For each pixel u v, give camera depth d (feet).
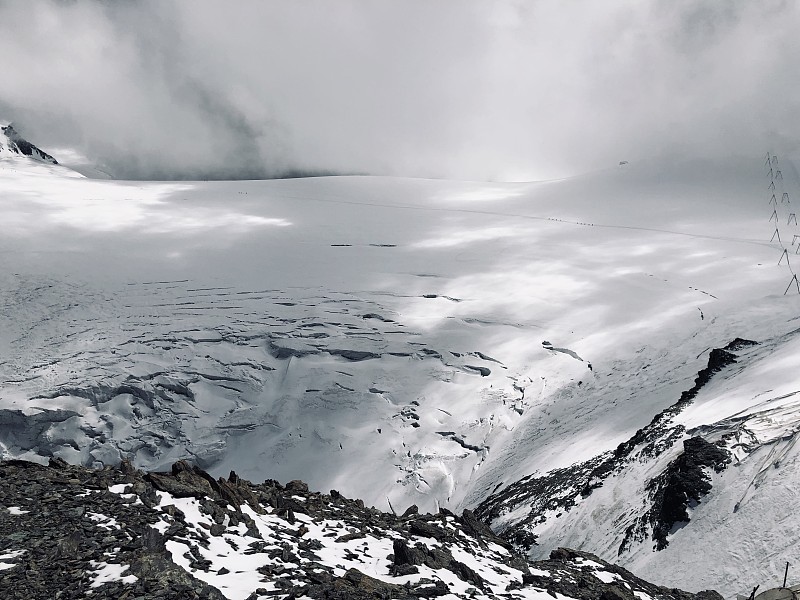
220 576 38.96
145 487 47.91
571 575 58.08
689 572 117.70
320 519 54.90
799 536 108.99
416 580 44.75
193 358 355.36
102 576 36.01
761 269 397.60
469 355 347.36
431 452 293.43
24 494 44.91
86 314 382.22
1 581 34.96
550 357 336.49
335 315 390.83
